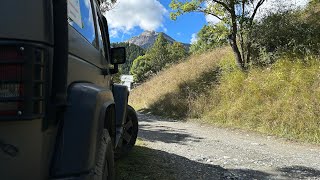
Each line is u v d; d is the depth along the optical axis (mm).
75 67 3061
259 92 14188
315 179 6289
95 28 4328
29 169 2348
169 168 6367
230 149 8945
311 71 13469
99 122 2926
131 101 28281
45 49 2424
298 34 16359
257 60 17219
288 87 13461
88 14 3992
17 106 2197
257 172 6660
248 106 14133
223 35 18109
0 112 2178
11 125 2248
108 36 5566
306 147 9695
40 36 2410
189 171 6367
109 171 3389
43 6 2467
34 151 2359
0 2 2307
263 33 17078
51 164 2568
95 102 2869
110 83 5367
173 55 55375
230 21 17766
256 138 11070
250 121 13227
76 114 2730
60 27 2643
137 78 50938
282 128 11703
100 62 4367
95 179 2770
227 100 15961
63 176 2564
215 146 9336
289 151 8992
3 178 2273
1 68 2193
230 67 19094
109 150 3350
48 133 2504
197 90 19094
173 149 8469
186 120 16562
